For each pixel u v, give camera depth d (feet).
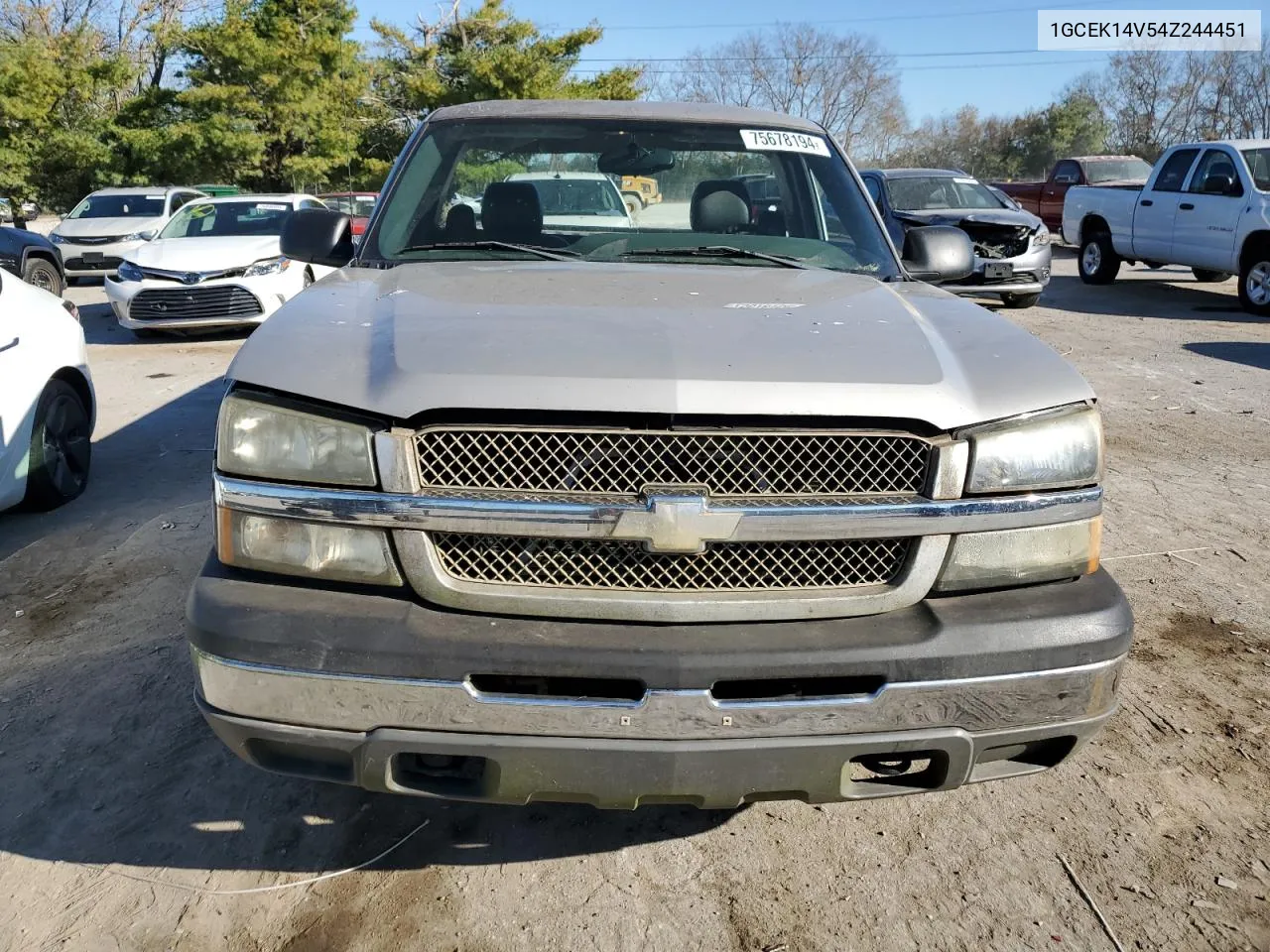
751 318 7.89
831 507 6.66
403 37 124.36
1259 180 39.60
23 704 10.55
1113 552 14.99
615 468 6.65
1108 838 8.71
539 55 111.86
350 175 113.39
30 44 98.27
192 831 8.64
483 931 7.61
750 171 11.62
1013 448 6.95
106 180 98.78
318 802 9.04
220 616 6.66
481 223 11.13
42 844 8.46
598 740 6.56
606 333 7.32
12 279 16.16
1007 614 6.86
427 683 6.50
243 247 33.53
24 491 15.48
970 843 8.65
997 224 39.81
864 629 6.73
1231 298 44.75
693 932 7.63
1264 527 16.07
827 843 8.64
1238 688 11.14
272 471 6.81
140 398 25.08
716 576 6.75
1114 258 48.26
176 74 112.98
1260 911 7.87
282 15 102.83
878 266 10.79
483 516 6.56
